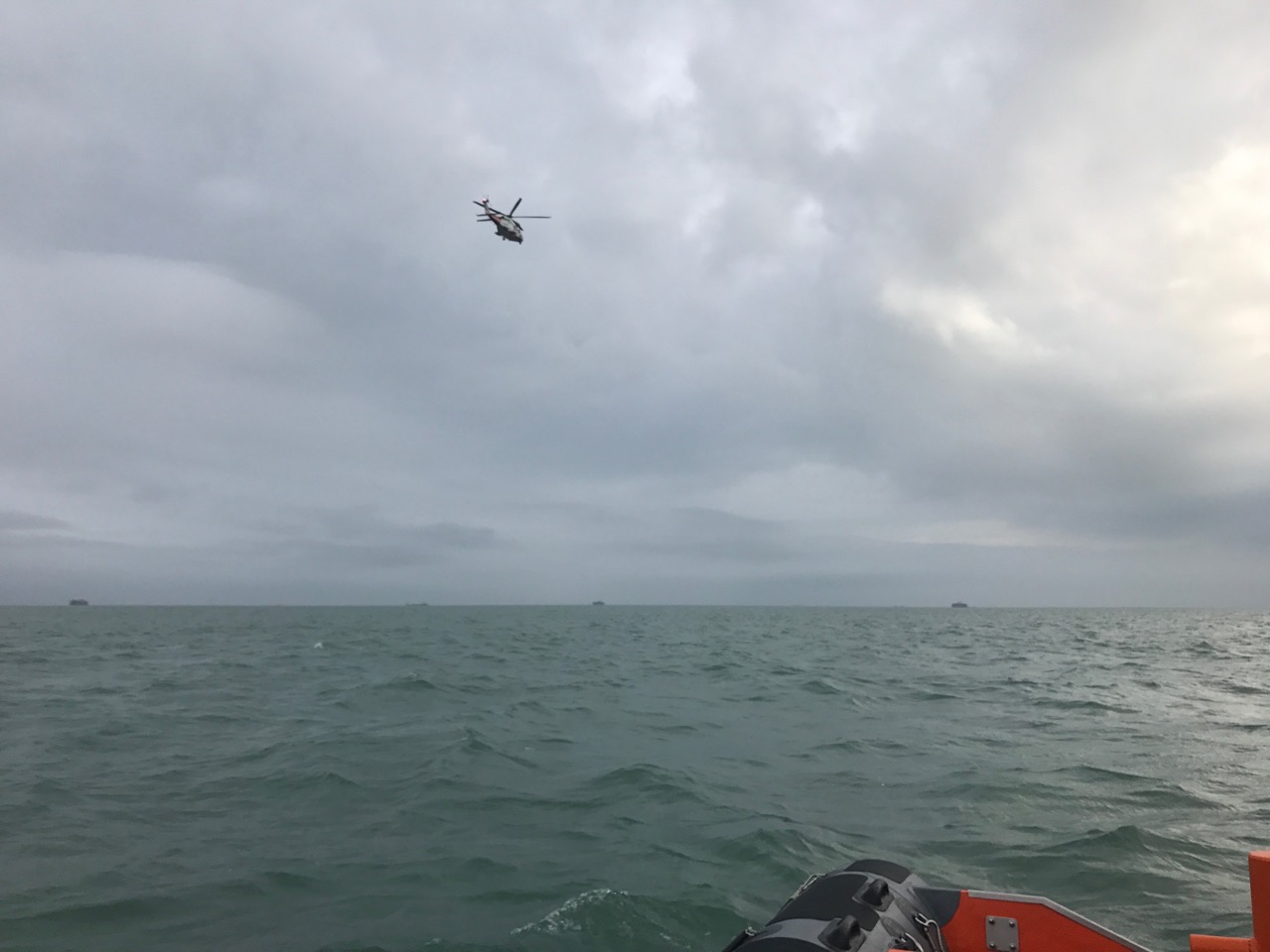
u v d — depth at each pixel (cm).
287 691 2533
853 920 339
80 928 785
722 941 756
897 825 1103
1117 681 2952
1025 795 1248
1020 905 382
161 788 1302
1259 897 326
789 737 1780
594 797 1244
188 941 756
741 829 1073
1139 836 1022
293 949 734
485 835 1062
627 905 816
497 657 4047
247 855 989
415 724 1886
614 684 2828
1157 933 761
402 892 871
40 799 1241
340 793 1263
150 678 2953
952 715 2105
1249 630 8156
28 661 3716
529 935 759
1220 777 1352
